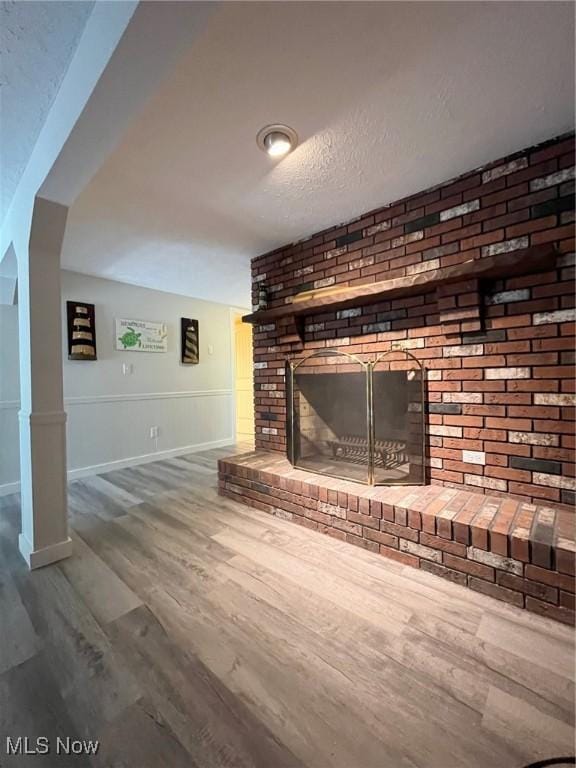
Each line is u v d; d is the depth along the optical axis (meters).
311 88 1.32
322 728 0.99
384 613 1.44
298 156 1.73
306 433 2.71
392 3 1.02
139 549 2.01
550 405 1.71
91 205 2.18
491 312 1.86
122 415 3.92
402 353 2.21
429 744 0.94
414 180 1.96
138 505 2.71
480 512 1.69
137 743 0.96
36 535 1.85
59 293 1.96
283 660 1.22
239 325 5.59
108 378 3.80
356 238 2.38
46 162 1.53
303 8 1.03
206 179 1.91
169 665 1.20
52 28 1.13
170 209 2.25
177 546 2.04
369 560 1.84
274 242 2.80
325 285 2.57
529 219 1.73
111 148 1.37
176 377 4.48
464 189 1.91
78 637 1.34
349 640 1.30
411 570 1.74
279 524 2.31
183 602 1.53
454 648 1.25
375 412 2.34
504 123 1.53
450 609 1.46
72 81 1.24
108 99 1.13
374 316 2.35
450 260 1.97
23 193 1.90
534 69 1.25
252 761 0.91
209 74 1.24
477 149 1.71
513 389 1.81
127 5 0.89
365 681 1.13
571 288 1.64
